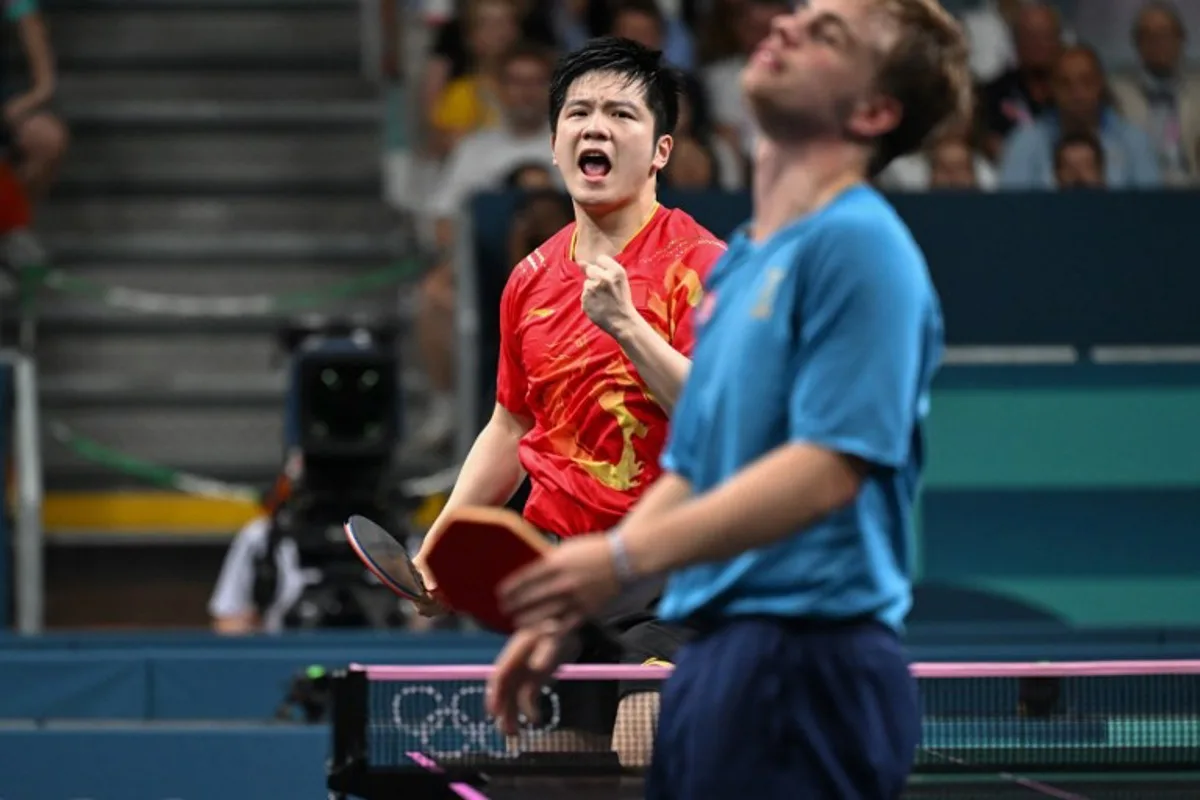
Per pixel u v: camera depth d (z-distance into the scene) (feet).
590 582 16.24
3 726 38.47
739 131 70.64
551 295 27.63
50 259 74.08
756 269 17.93
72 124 77.92
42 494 67.36
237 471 69.56
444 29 74.23
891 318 16.83
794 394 17.08
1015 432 54.29
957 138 66.49
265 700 43.34
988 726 26.00
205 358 73.26
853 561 17.51
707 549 16.34
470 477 28.66
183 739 37.93
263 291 74.69
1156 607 54.13
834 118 17.66
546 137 70.28
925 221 54.49
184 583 65.67
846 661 17.54
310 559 50.24
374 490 50.42
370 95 80.59
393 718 24.58
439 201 69.87
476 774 23.80
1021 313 54.70
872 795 17.69
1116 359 54.80
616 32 70.79
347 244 75.20
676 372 24.54
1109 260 54.85
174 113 78.43
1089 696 25.67
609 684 24.49
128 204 76.74
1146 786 24.77
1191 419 54.49
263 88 80.33
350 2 81.97
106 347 73.00
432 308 67.77
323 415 50.24
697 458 18.17
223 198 77.46
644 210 27.89
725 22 71.82
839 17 17.46
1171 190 54.85
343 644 45.19
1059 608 53.98
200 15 81.51
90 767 37.91
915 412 17.72
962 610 53.67
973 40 73.10
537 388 27.63
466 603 18.31
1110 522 54.29
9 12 74.64
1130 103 73.51
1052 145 68.23
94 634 46.19
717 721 17.65
